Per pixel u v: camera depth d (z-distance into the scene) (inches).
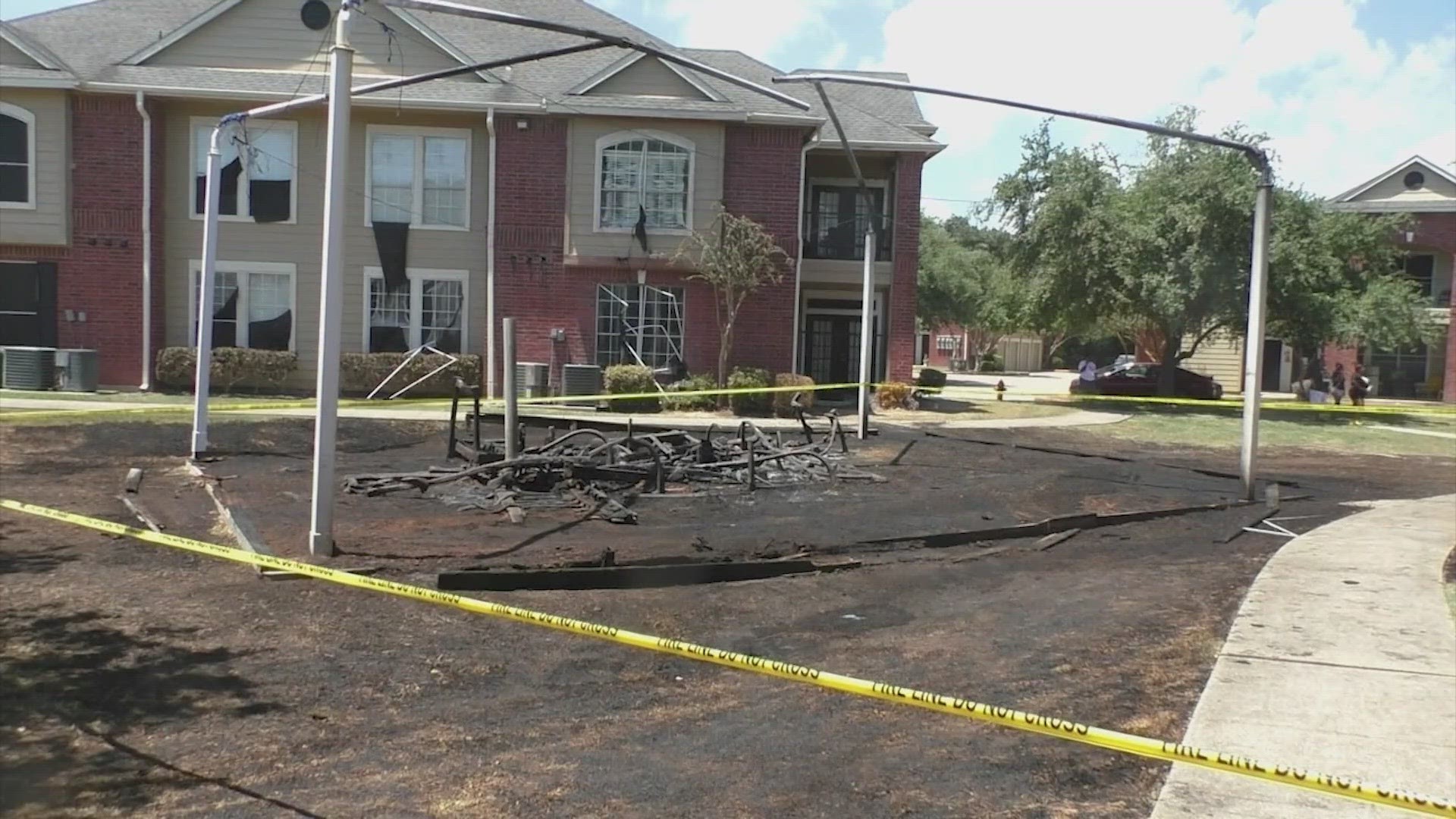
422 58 883.4
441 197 907.4
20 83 836.0
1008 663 231.9
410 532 347.3
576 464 436.8
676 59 410.9
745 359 919.7
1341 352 1649.9
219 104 880.3
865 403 694.5
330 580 281.3
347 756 174.6
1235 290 1032.2
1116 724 192.1
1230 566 338.6
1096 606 284.4
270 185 894.4
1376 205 1546.5
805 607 280.8
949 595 297.9
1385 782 166.2
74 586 271.0
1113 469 580.7
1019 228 1152.8
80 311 871.1
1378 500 510.3
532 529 361.7
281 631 240.2
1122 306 1103.0
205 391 500.1
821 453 542.0
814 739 186.5
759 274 890.1
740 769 172.4
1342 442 837.8
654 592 290.5
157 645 227.9
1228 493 502.3
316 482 306.8
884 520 404.5
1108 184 1107.3
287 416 681.6
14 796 156.3
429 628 246.7
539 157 897.5
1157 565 340.5
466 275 911.0
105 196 865.5
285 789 161.2
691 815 154.7
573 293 906.7
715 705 203.5
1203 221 1022.4
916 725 193.6
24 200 858.1
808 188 1044.5
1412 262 1585.9
